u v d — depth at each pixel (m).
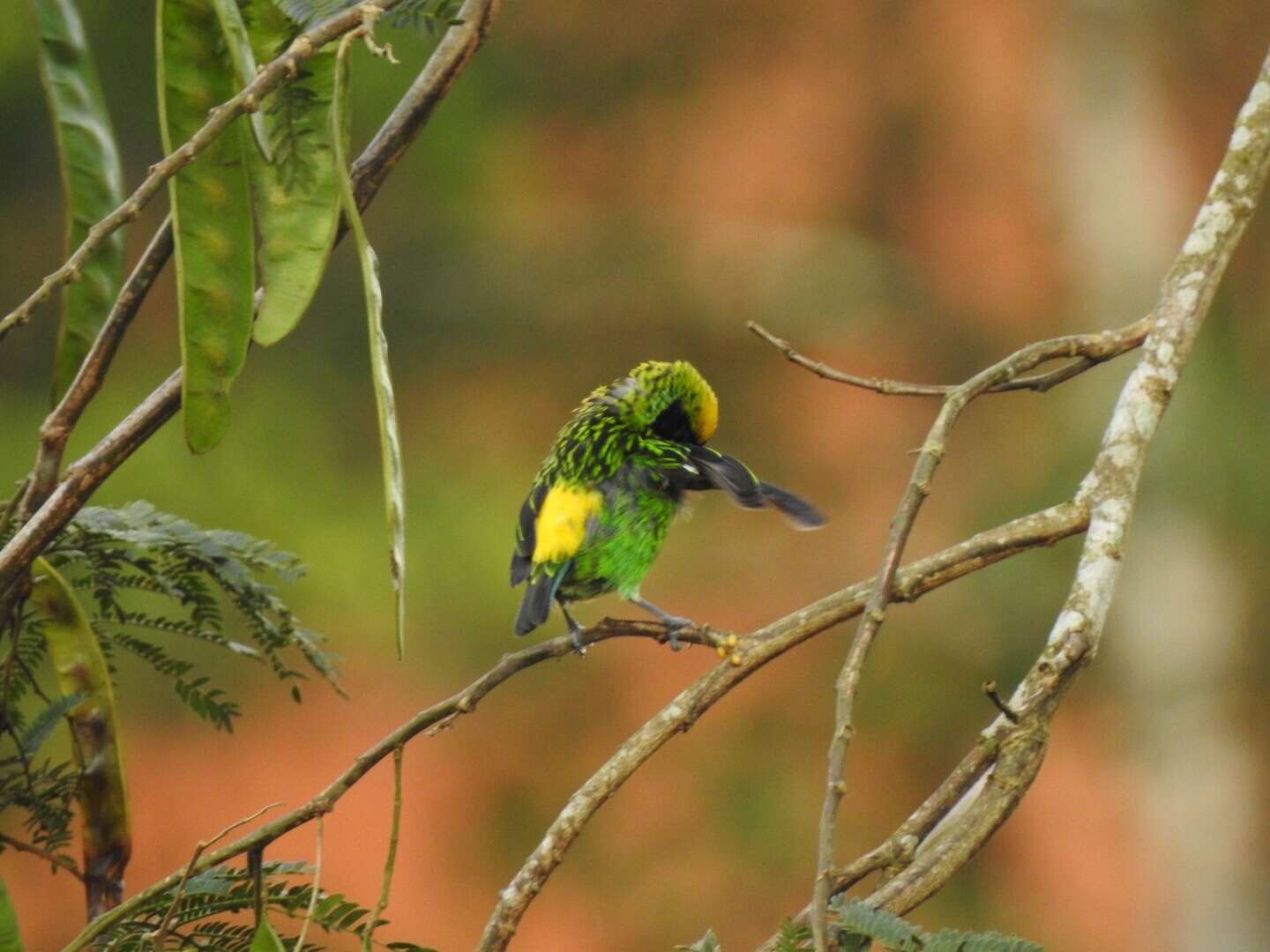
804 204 22.36
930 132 21.94
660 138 21.92
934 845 3.31
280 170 3.89
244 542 4.45
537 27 19.89
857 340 19.55
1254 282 15.19
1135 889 18.95
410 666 19.70
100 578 4.43
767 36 21.09
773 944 3.04
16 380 19.98
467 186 19.75
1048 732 3.45
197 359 3.82
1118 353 4.32
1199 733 15.76
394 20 3.96
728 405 19.36
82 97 4.62
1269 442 15.09
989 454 18.05
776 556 18.98
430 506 19.48
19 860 17.12
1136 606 15.72
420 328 19.50
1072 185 17.03
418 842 21.03
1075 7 16.89
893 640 16.55
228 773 22.11
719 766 17.00
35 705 9.12
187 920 3.55
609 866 16.92
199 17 3.82
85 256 3.46
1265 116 4.58
